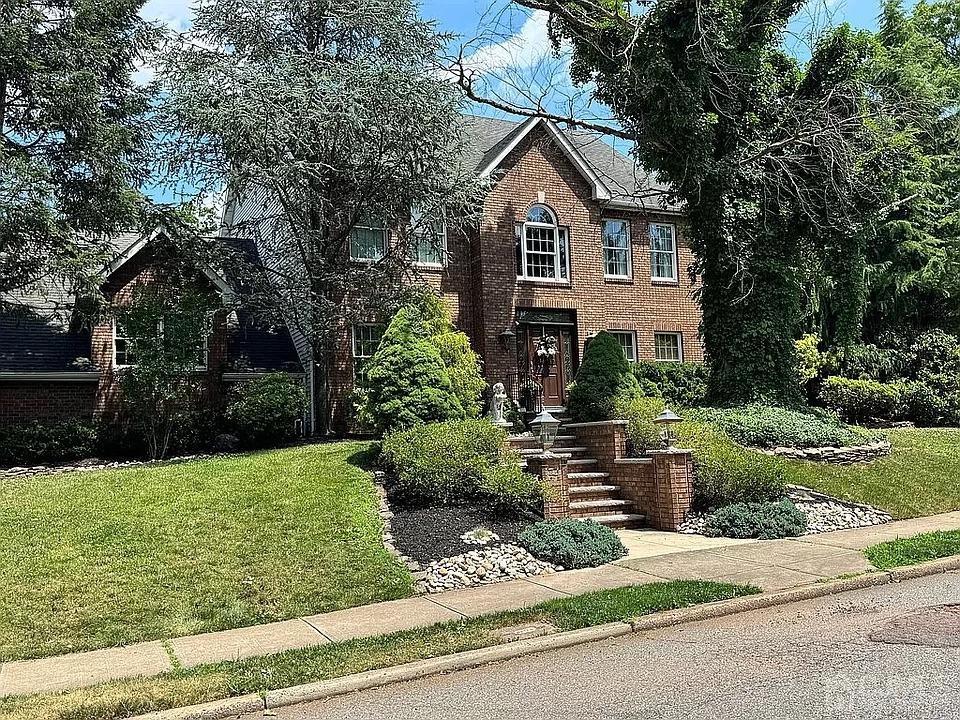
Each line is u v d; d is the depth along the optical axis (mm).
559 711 5273
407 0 18859
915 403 21547
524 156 23953
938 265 25672
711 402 18984
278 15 18547
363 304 19281
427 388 14664
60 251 16922
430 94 18094
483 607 8242
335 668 6301
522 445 14914
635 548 11289
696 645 6684
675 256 26422
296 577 9250
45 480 13000
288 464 13523
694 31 16719
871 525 12562
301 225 19172
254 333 21812
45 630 7805
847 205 18281
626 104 18609
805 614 7570
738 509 12391
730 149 18531
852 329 24203
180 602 8547
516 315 23250
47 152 17438
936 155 26219
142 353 17047
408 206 18922
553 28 19312
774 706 5074
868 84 18953
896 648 6180
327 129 17125
